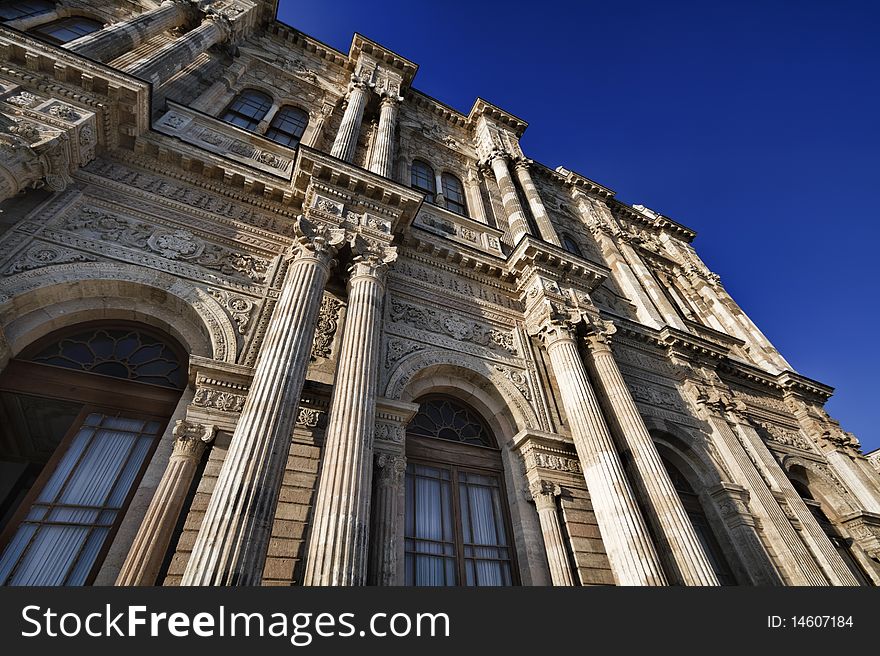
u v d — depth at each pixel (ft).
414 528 29.22
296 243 32.71
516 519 31.99
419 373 35.70
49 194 28.96
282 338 25.18
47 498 21.66
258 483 19.01
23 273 24.97
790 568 40.22
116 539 20.51
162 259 30.48
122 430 24.77
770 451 56.80
